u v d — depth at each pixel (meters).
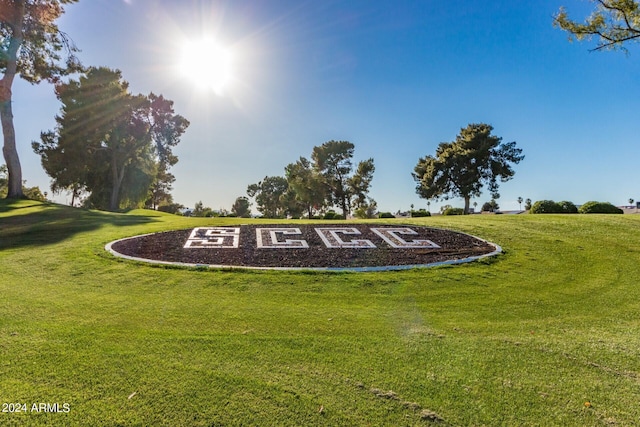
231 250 8.43
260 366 3.21
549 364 3.41
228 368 3.15
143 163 33.22
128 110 28.81
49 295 5.05
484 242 9.48
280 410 2.59
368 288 5.91
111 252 7.73
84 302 4.81
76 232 10.17
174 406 2.60
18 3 19.28
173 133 32.28
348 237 10.05
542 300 5.48
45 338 3.61
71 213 15.00
